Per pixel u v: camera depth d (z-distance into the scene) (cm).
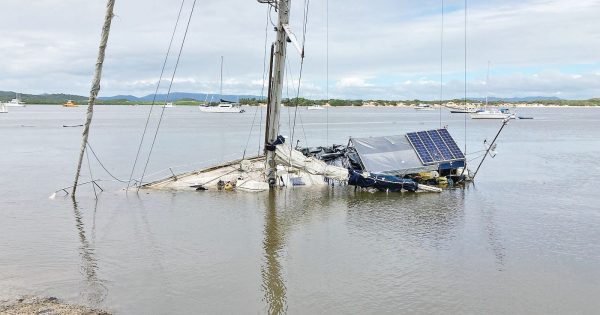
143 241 2234
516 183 3856
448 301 1630
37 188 3519
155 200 3059
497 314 1542
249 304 1603
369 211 2822
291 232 2386
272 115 3381
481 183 3847
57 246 2159
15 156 5712
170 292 1688
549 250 2139
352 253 2086
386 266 1936
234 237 2298
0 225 2488
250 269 1900
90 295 1656
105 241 2233
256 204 2955
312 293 1688
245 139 8494
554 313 1550
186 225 2494
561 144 7625
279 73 3306
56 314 1480
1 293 1658
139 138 8606
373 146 3769
